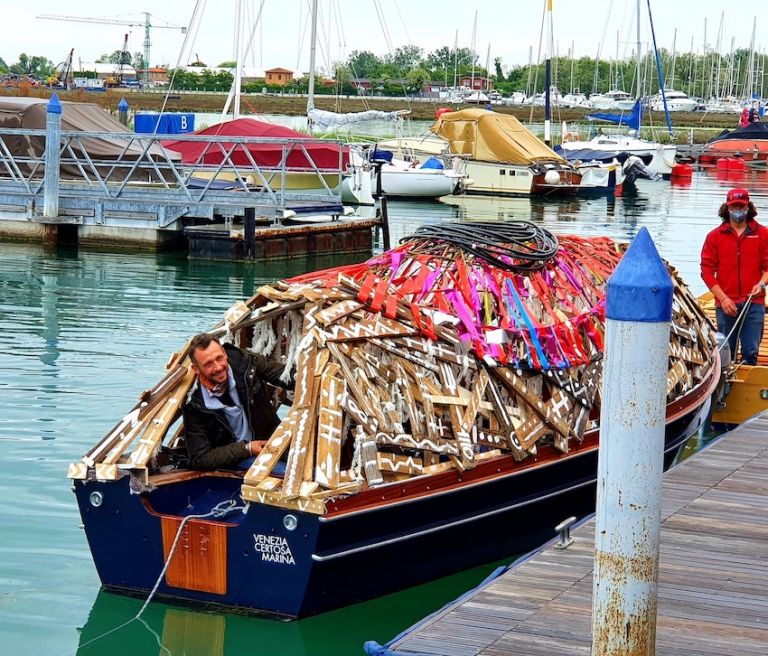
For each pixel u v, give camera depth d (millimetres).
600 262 9828
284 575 6562
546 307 8508
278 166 28844
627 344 4457
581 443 8344
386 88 107375
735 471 8109
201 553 6742
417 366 7480
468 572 7672
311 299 7348
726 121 92312
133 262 22500
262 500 6438
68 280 19938
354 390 6961
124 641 6645
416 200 37969
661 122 91062
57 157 24688
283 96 85562
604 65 122125
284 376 7535
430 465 7223
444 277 8211
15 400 11586
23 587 7336
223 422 7281
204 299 18188
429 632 5375
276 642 6676
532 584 5965
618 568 4586
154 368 13141
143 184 28297
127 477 6852
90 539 7062
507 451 7742
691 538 6691
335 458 6566
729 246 11367
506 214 33812
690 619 5531
